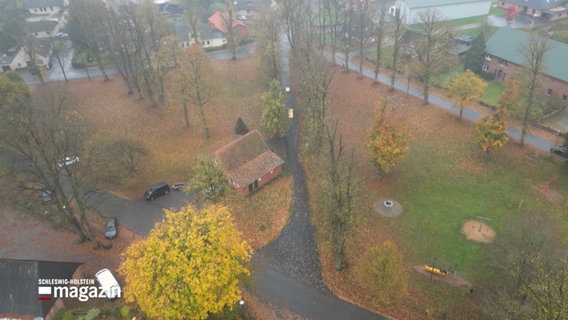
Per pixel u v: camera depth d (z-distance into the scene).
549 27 96.44
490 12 116.00
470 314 36.47
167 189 53.19
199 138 64.44
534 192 50.03
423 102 71.56
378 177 53.84
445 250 43.22
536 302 29.80
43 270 35.81
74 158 41.47
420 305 37.38
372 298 38.06
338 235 39.16
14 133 38.16
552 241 38.19
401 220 47.16
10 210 49.88
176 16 124.81
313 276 40.91
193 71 60.88
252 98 76.12
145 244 31.45
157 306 28.91
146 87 76.88
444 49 77.81
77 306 37.31
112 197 52.81
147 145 63.03
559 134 59.72
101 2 91.38
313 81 58.94
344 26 93.19
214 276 29.02
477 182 52.31
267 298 38.59
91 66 94.19
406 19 107.81
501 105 59.69
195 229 30.39
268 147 59.22
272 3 123.81
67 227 47.41
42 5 121.81
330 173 42.03
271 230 46.81
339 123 66.44
